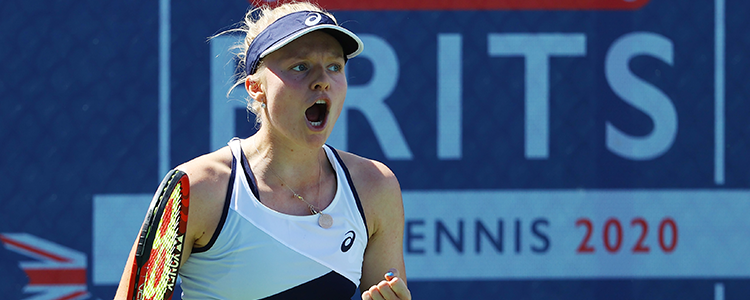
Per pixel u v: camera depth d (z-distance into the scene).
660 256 12.24
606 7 12.31
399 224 6.72
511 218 12.22
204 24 12.12
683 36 12.34
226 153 6.10
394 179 6.68
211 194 5.79
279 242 5.77
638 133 12.27
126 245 12.02
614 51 12.30
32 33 11.97
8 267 11.87
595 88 12.30
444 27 12.26
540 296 12.18
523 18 12.29
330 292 5.96
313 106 6.25
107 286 11.99
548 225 12.23
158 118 12.07
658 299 12.23
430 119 12.23
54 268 11.93
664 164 12.28
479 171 12.23
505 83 12.27
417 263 12.15
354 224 6.20
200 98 12.11
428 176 12.19
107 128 12.04
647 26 12.30
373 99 12.18
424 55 12.23
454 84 12.24
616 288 12.21
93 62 12.04
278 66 5.85
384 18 12.21
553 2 12.30
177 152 12.07
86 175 12.00
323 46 5.89
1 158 11.90
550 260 12.20
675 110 12.30
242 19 12.16
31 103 11.96
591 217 12.23
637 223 12.24
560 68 12.29
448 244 12.18
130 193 12.05
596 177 12.26
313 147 5.92
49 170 11.97
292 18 5.90
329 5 12.16
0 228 11.87
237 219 5.76
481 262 12.19
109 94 12.04
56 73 12.00
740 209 12.29
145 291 5.68
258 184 6.00
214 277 5.83
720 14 12.34
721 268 12.25
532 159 12.25
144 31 12.08
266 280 5.74
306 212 6.05
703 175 12.30
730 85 12.32
